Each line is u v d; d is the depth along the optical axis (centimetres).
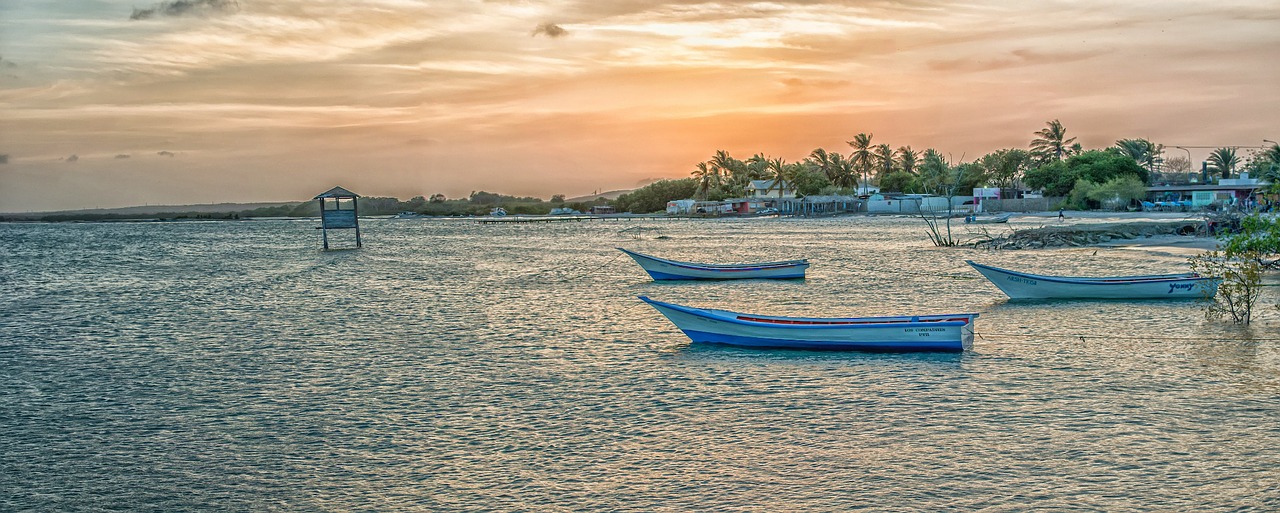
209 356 2533
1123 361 2180
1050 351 2327
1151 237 6881
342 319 3312
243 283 5078
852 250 6981
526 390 2009
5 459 1557
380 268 6184
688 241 9306
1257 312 2927
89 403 1966
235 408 1898
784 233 10606
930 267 5206
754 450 1519
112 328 3173
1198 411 1692
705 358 2308
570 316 3250
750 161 19625
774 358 2281
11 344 2812
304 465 1502
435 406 1878
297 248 9488
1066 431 1580
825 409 1769
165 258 7900
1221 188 11988
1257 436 1527
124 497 1369
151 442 1648
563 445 1576
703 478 1390
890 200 15488
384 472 1458
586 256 7175
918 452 1484
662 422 1709
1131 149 16962
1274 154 12888
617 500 1311
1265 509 1220
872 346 2331
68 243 11581
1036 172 14550
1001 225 10056
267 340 2816
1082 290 3375
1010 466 1406
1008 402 1791
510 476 1423
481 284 4738
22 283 5275
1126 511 1225
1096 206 13262
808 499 1295
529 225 16562
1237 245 2850
